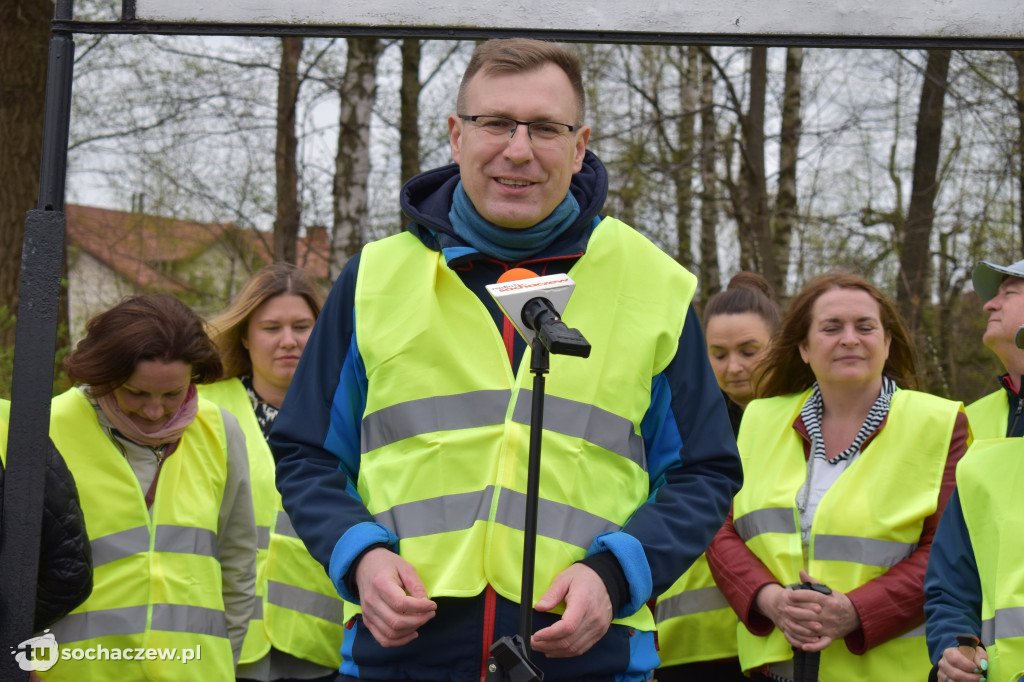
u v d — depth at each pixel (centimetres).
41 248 242
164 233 2059
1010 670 267
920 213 1402
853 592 339
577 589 215
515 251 248
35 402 241
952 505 299
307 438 244
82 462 323
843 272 391
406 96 1402
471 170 244
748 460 388
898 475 356
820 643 330
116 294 2056
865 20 246
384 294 249
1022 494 283
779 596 347
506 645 194
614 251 254
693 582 401
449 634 225
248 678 385
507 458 232
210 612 332
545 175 242
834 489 359
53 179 243
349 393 249
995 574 279
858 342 366
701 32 247
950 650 273
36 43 964
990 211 1500
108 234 2164
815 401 384
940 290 1526
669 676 416
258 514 408
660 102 1841
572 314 244
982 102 1326
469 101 247
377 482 237
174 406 329
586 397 237
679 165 1396
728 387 453
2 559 242
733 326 449
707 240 1620
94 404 329
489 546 226
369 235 1736
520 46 246
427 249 254
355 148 1230
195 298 2067
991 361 1477
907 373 394
